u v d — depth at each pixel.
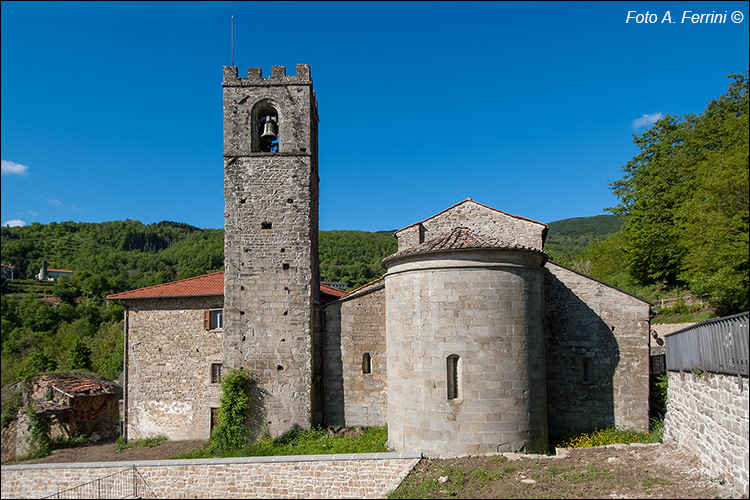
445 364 14.84
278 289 19.23
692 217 19.50
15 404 19.47
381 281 23.44
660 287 34.12
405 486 12.56
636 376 18.48
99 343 45.28
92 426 24.27
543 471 12.76
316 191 22.58
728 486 10.35
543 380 15.70
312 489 14.19
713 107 27.34
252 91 20.23
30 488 14.66
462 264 15.12
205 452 18.09
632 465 13.05
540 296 16.19
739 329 9.64
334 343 19.91
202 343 21.50
